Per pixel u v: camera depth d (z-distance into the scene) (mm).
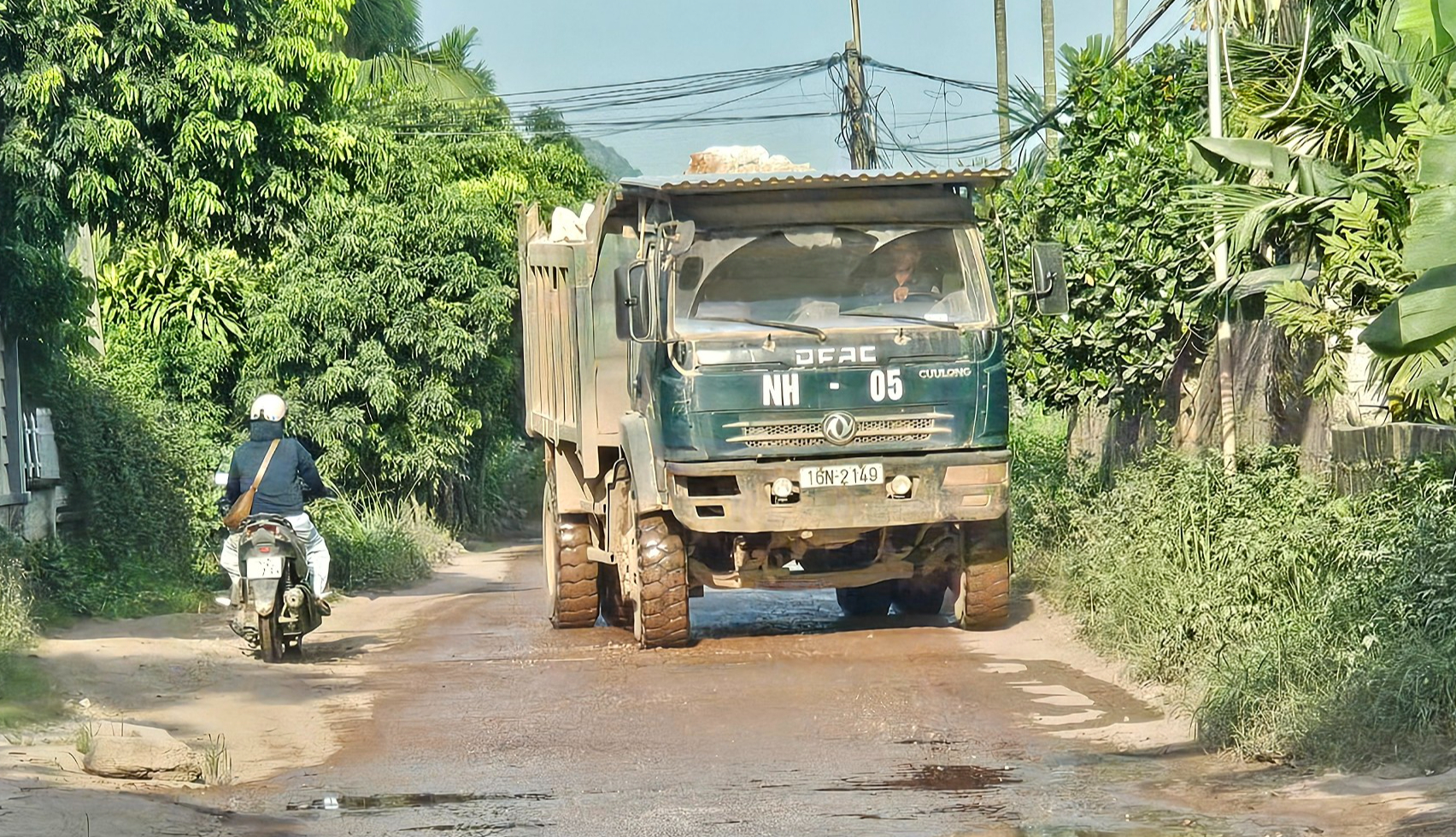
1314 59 17094
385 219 30031
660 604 15297
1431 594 10266
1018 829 8180
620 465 16531
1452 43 11633
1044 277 15648
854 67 37281
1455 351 11922
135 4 21516
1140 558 14297
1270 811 8359
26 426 18953
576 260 16906
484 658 15594
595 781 9734
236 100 24328
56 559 18016
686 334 14781
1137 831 8062
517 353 39688
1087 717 11375
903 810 8695
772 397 14766
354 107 35719
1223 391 17891
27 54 20266
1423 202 8086
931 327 15031
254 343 29734
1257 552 12492
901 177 14969
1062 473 23766
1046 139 27453
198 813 8836
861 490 14836
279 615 15203
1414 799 8086
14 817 8039
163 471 21531
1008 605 16109
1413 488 12680
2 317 18547
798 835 8180
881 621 17062
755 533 15188
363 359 30125
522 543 36938
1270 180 16422
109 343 27547
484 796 9414
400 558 25797
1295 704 9727
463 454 32531
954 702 12086
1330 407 16891
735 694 12742
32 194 19734
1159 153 19328
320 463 29969
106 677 13555
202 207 23453
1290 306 14734
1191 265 18625
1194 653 11953
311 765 10508
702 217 15109
